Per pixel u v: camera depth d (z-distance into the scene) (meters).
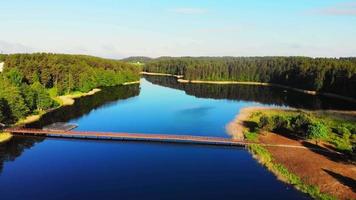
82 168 79.31
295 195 66.81
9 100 110.50
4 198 64.62
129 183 71.69
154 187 69.94
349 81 194.62
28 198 64.88
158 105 161.38
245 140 97.00
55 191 67.75
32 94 129.12
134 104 162.75
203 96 197.50
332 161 82.44
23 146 94.12
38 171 77.38
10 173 76.06
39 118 125.88
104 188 69.31
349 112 151.12
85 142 97.88
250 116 135.88
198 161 84.19
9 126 108.88
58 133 102.06
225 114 141.62
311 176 74.31
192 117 134.75
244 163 82.88
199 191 68.31
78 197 65.38
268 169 79.38
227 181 72.94
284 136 102.25
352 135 103.19
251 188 69.69
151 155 88.25
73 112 139.38
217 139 97.31
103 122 124.12
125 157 86.62
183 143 97.50
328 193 66.88
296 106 166.62
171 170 78.56
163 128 117.19
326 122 122.88
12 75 155.62
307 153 87.75
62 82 171.75
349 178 73.06
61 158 85.44
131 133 103.50
